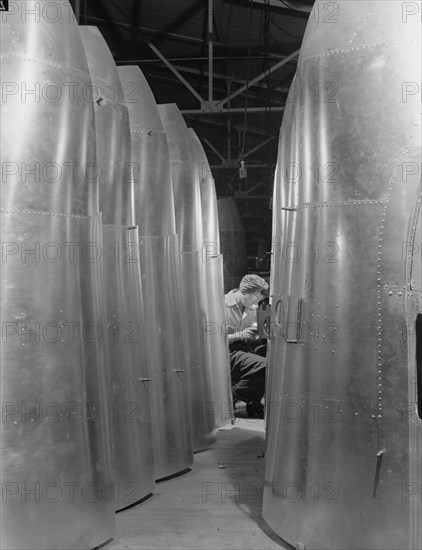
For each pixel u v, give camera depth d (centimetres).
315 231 330
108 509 340
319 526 317
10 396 299
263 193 1326
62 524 310
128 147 422
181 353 482
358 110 318
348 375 312
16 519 296
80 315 326
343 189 320
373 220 310
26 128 311
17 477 298
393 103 311
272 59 914
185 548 340
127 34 928
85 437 325
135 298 420
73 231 325
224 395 644
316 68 337
